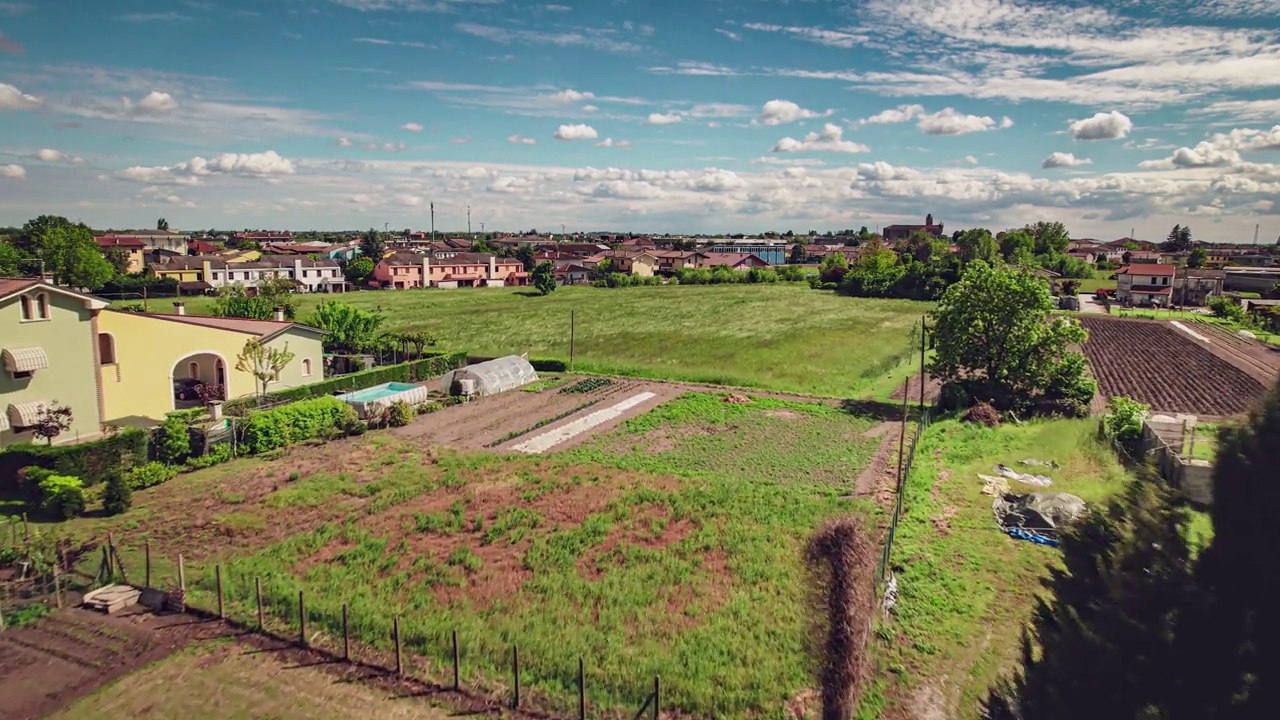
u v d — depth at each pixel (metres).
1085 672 9.53
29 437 31.42
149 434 31.27
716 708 14.77
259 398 39.44
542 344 70.88
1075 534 11.47
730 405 44.03
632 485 28.91
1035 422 39.38
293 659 17.02
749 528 24.22
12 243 111.19
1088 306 102.62
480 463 32.09
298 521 25.52
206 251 167.62
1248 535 8.41
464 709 15.17
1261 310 85.25
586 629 17.81
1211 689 8.30
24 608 19.27
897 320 84.25
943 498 27.30
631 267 150.62
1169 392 48.31
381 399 41.06
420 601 19.36
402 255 141.50
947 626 17.95
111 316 36.56
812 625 14.23
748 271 143.38
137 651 17.39
